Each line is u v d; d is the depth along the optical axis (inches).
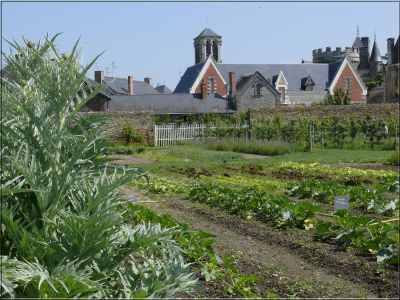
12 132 175.8
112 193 181.5
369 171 769.6
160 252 204.8
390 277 282.0
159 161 992.2
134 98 2234.3
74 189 181.5
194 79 3090.6
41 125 176.6
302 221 392.8
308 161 936.3
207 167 863.1
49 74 185.6
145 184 621.6
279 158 1012.5
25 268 156.4
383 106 1700.3
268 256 322.7
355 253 325.1
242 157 1064.8
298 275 286.8
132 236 182.2
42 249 165.6
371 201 480.7
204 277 273.1
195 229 393.1
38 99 183.5
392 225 374.0
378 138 1259.8
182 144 1445.6
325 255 320.8
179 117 1692.9
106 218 169.0
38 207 174.2
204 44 4097.0
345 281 279.4
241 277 264.1
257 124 1505.9
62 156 180.2
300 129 1325.0
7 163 174.7
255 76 2474.2
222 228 400.8
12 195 174.6
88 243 169.0
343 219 370.6
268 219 420.8
